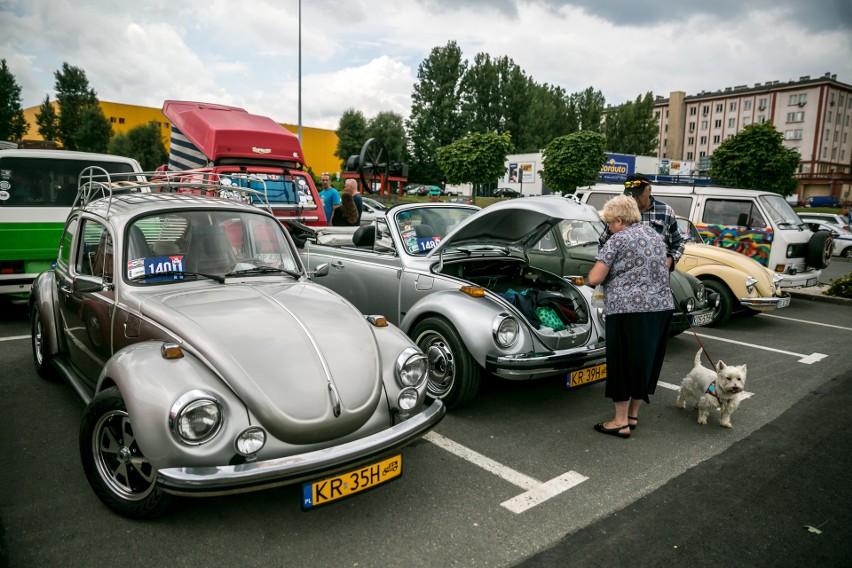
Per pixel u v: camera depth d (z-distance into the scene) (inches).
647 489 135.0
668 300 156.6
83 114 2290.8
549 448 156.6
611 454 153.9
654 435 168.2
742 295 309.6
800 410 191.6
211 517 117.3
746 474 143.9
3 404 174.6
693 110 3548.2
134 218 142.8
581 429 170.6
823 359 257.4
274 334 118.5
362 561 104.6
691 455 154.6
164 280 140.4
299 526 115.1
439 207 229.8
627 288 154.9
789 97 3085.6
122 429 114.0
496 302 172.9
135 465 111.0
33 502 121.1
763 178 770.2
